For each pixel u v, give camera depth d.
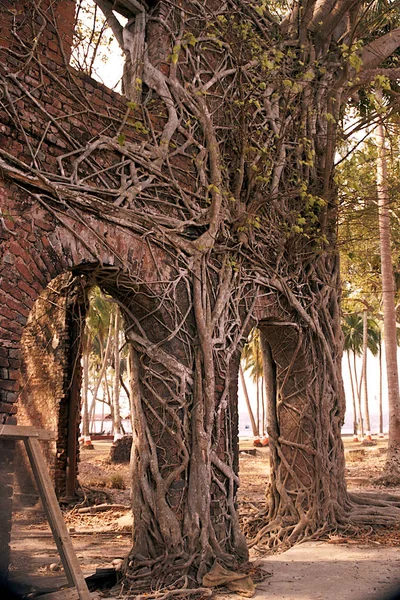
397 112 8.43
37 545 4.34
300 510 7.95
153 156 6.27
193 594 5.31
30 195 5.05
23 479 4.47
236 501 6.47
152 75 6.68
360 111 10.35
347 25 9.37
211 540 5.89
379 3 9.10
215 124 7.28
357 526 8.02
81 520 9.15
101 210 5.58
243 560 6.20
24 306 4.89
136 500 5.95
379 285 16.56
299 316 8.13
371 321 40.47
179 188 6.41
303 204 8.27
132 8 6.87
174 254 6.27
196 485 5.94
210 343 6.28
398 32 9.79
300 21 8.58
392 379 13.99
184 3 7.19
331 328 8.62
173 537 5.73
